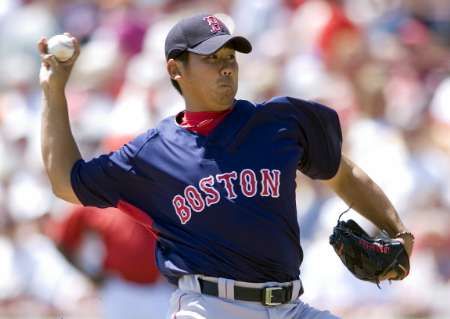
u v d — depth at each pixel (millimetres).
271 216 16844
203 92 17062
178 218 17000
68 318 32250
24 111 41438
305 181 33531
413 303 31469
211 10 45688
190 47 17094
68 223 28453
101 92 41156
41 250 34094
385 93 36812
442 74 39625
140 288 27750
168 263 17172
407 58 40312
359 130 35688
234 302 16844
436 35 43031
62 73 17812
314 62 40125
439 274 31906
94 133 39156
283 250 16969
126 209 17422
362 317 31453
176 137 17125
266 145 17031
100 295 28812
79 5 47250
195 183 16859
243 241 16734
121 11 45875
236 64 17281
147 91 37938
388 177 33938
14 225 34562
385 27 42656
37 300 33438
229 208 16719
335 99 37438
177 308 17172
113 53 42969
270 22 43875
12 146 39469
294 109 17344
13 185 36656
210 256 16812
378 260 17688
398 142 34750
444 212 33344
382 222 18250
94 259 28672
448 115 37156
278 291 16938
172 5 46250
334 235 17906
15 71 43938
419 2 43781
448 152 35438
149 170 17078
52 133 17641
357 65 39156
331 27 41125
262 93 38719
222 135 17000
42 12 47125
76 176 17391
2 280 33531
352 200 18281
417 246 32094
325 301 31875
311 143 17500
